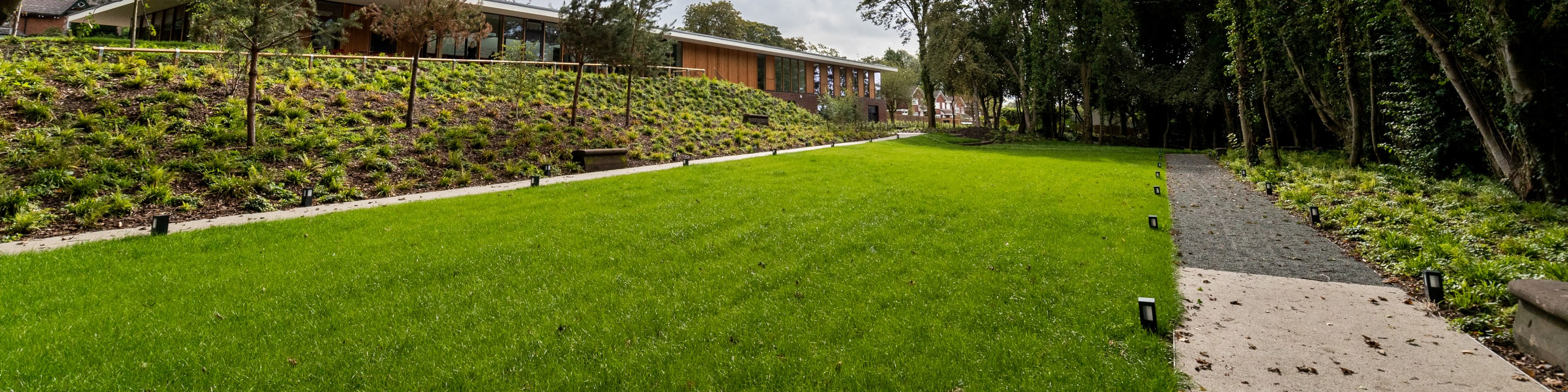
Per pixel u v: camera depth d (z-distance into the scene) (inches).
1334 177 539.8
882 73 1972.2
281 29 478.9
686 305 186.9
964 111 3284.9
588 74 1034.7
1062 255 252.4
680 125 864.9
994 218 337.7
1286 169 647.8
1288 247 287.6
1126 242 285.0
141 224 311.7
